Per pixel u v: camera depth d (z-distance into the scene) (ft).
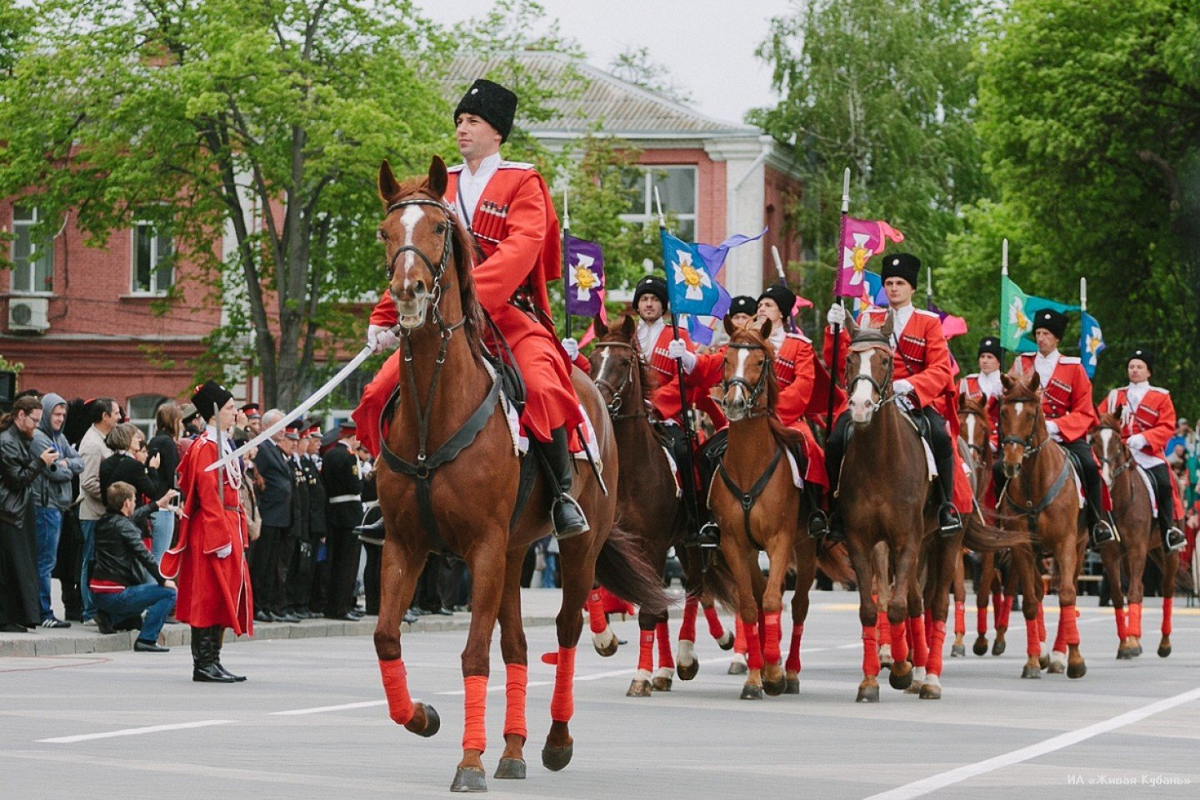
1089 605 106.22
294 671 52.06
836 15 175.83
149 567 58.34
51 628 62.13
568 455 30.96
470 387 28.66
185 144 126.11
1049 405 61.52
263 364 133.59
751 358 44.24
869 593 45.93
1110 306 141.90
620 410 45.62
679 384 49.06
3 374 71.41
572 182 143.02
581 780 30.01
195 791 27.61
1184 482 99.30
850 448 46.34
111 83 123.75
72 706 40.91
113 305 158.30
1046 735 38.06
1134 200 139.44
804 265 172.96
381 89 123.13
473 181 31.76
